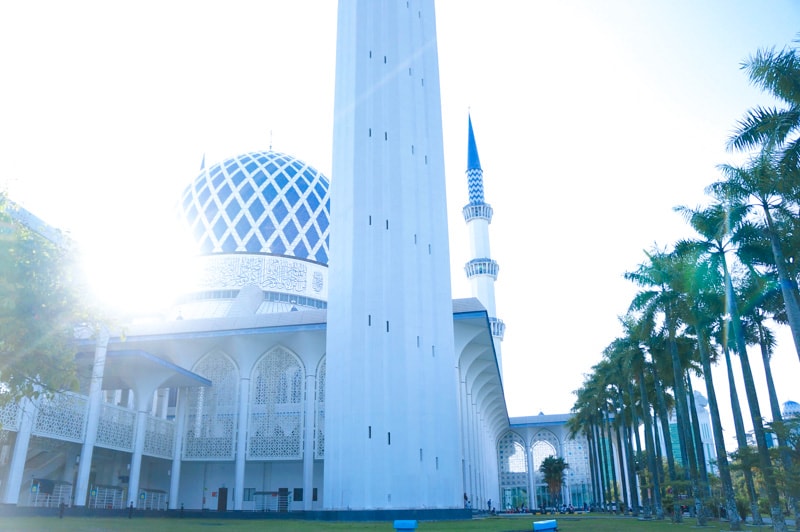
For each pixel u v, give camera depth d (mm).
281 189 79062
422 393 43750
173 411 69062
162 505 57844
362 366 43625
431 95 52500
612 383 64250
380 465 41594
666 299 36562
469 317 53625
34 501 43312
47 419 41000
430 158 50375
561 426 104000
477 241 97625
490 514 70562
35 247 19219
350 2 54000
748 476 36062
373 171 48062
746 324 39125
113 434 48312
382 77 50688
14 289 17891
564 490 100250
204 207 77500
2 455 43031
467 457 58875
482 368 69188
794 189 24609
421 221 48094
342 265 47094
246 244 75062
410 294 45656
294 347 57000
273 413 55938
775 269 32219
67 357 19703
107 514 46406
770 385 38938
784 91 23031
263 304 72750
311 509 52562
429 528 33000
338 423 43594
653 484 52375
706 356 36062
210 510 55594
